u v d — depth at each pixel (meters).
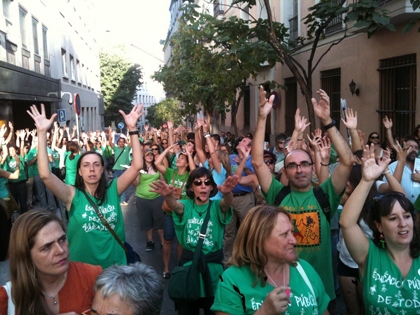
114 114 53.84
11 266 2.61
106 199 4.22
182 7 12.87
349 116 4.55
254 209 2.83
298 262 2.92
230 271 2.81
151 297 2.38
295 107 17.77
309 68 9.96
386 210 2.95
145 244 8.60
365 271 3.06
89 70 40.56
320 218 3.90
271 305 2.44
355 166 4.49
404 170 5.91
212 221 4.41
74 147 9.72
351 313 4.43
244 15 24.70
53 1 24.56
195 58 13.99
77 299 2.78
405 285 2.93
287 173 3.99
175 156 9.99
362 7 7.95
